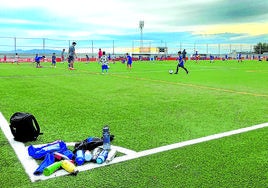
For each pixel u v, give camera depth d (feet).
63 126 20.56
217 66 117.19
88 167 13.12
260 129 19.89
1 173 12.53
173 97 33.96
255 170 12.94
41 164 12.81
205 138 17.66
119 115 24.18
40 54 169.68
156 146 16.10
